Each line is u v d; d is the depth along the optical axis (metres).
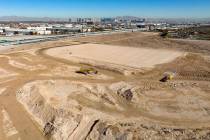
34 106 39.44
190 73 62.28
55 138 31.17
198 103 42.38
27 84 50.16
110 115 37.22
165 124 34.88
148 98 44.28
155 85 52.00
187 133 32.00
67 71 62.16
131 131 31.34
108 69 65.38
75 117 33.97
